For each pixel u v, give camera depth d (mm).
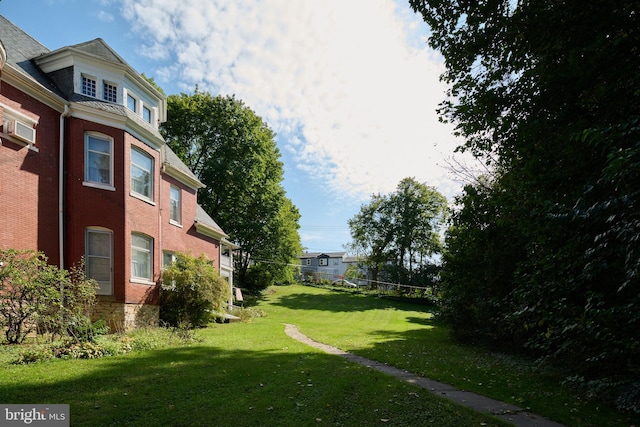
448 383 6840
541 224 5883
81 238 12000
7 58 11125
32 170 10891
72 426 4125
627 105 5523
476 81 8766
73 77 12523
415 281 47156
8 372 6117
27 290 8555
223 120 30000
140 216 14062
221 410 4754
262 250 34750
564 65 6082
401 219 48312
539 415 5090
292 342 11375
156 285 14797
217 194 30797
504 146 8445
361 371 7285
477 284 12000
